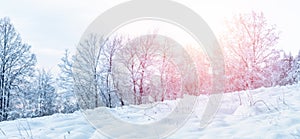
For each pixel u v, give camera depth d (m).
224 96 8.05
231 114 6.01
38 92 21.47
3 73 19.44
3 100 19.19
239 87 18.17
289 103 5.98
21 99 20.12
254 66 18.14
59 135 5.03
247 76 18.00
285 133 4.01
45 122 6.22
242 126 4.80
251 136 4.15
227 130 4.70
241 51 18.56
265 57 18.52
